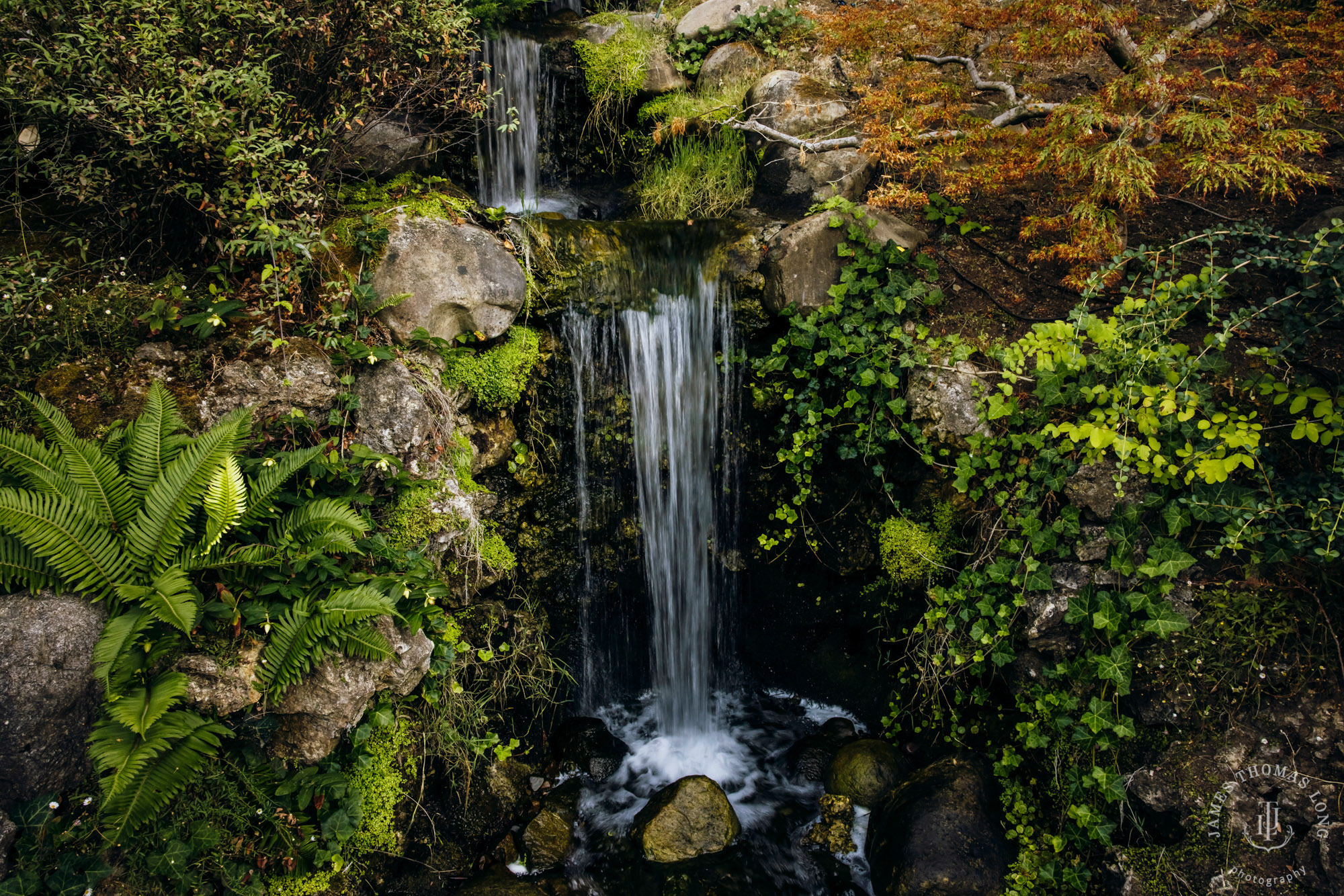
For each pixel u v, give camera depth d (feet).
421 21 14.48
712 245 17.06
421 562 12.82
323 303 13.21
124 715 9.32
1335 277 13.21
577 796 15.39
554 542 16.80
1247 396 13.42
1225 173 12.88
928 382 14.92
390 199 15.34
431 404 13.64
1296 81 14.35
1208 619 12.30
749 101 20.44
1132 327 13.21
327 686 11.33
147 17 12.11
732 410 17.52
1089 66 20.67
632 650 18.60
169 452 10.84
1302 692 11.60
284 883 11.33
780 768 16.57
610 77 21.13
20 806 9.50
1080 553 13.20
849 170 18.79
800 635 18.07
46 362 11.71
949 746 14.98
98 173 12.45
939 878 12.41
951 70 20.85
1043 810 13.12
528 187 21.49
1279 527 12.18
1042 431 13.60
